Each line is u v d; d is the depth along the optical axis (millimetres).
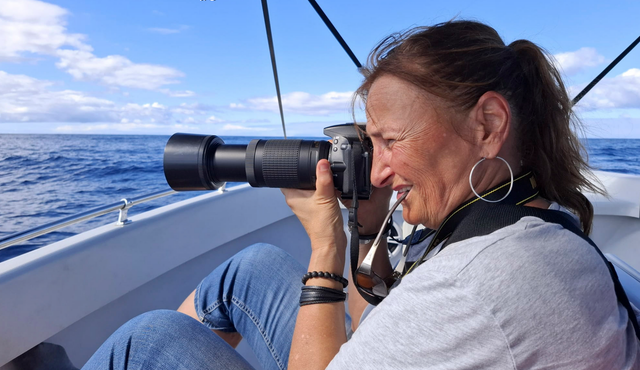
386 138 586
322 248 768
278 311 918
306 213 820
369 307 804
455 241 542
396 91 552
